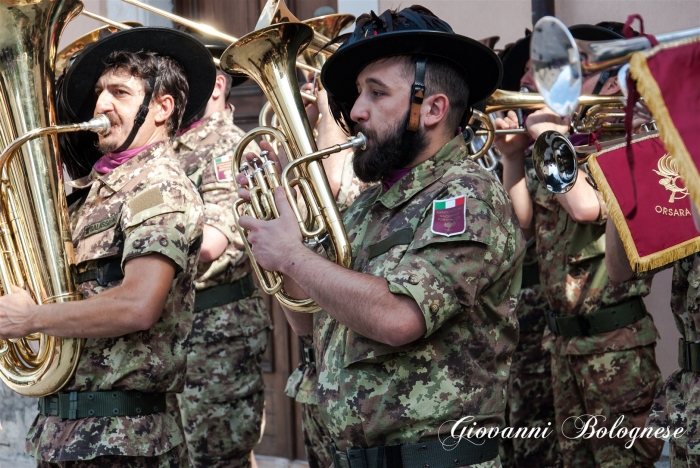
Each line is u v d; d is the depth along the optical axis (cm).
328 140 444
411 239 294
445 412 285
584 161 374
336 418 297
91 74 396
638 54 213
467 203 287
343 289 283
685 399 353
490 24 577
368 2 599
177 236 360
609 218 385
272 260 302
